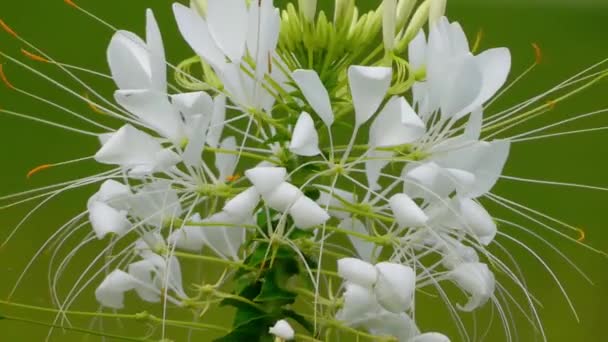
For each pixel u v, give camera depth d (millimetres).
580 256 876
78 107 924
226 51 377
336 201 403
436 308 609
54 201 793
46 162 888
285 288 385
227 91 392
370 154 375
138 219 393
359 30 407
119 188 378
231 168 396
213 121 386
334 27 407
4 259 721
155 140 369
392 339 373
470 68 365
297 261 385
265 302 389
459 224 375
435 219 376
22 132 913
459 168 380
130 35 378
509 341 390
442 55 372
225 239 401
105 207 372
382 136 365
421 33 393
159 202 384
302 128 354
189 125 367
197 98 361
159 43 369
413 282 354
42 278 672
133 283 394
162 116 370
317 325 382
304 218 352
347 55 410
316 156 392
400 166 442
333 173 372
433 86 376
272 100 405
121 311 594
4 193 868
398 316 374
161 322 381
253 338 388
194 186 384
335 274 366
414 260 380
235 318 393
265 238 374
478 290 378
